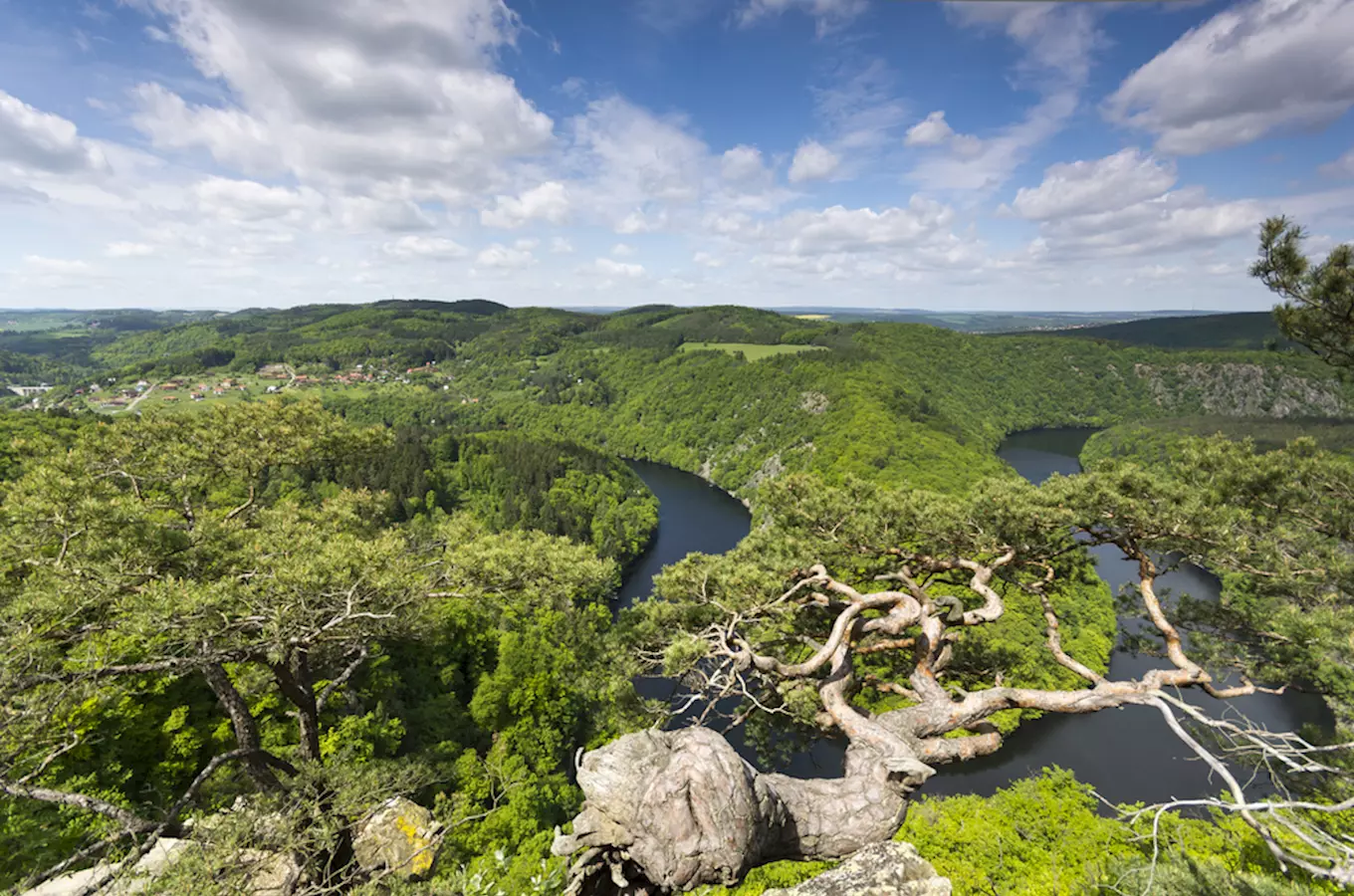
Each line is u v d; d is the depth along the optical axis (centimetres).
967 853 2081
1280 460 1305
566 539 1434
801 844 679
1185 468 1459
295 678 1330
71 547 1221
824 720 924
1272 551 1183
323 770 1098
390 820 1609
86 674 999
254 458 1689
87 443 1537
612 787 588
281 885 1059
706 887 588
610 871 615
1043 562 1319
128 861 873
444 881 1023
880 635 1299
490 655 3878
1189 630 1323
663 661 954
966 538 1285
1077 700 912
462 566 1304
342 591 1132
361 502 1891
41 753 1043
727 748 611
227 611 1018
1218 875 884
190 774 1728
